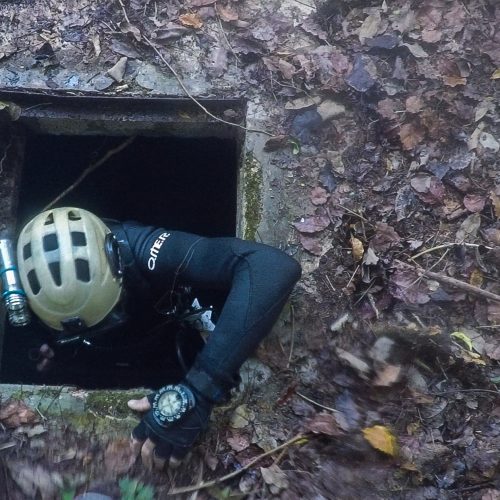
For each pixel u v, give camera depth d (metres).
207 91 1.63
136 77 1.64
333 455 1.31
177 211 2.20
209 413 1.25
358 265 1.47
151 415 1.24
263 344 1.40
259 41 1.68
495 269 1.49
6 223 1.60
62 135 1.81
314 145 1.59
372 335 1.42
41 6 1.72
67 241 1.26
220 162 2.04
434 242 1.51
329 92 1.63
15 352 1.76
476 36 1.71
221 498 1.27
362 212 1.52
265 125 1.60
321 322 1.43
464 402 1.37
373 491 1.28
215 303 1.77
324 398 1.36
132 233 1.37
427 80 1.66
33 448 1.31
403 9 1.73
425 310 1.45
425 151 1.59
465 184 1.55
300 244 1.49
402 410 1.36
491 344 1.42
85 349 1.66
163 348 1.75
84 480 1.28
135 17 1.70
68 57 1.66
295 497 1.27
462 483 1.29
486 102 1.64
